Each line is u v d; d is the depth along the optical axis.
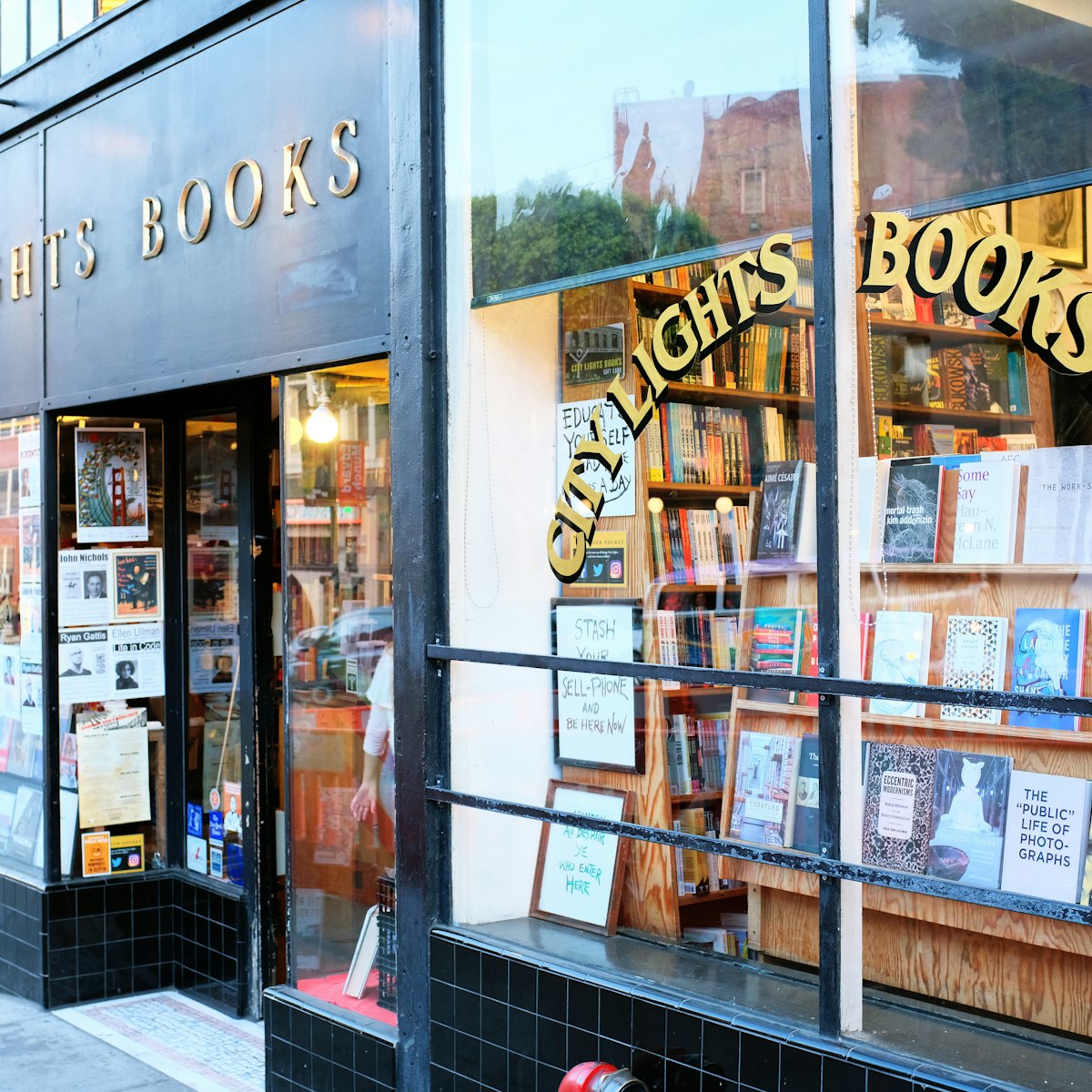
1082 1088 2.83
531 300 4.27
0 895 6.32
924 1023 3.24
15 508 6.43
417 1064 4.22
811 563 3.71
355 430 4.67
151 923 6.15
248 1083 5.00
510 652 3.97
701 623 3.98
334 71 4.62
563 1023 3.71
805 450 3.68
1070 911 2.61
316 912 4.77
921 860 3.42
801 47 3.40
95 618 6.16
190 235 5.29
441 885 4.23
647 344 4.04
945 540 3.57
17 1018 5.79
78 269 5.96
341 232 4.60
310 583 4.82
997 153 3.09
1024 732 3.30
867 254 3.33
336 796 4.71
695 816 3.92
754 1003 3.39
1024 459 3.46
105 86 5.79
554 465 4.28
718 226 3.65
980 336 3.85
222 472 5.95
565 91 4.04
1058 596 3.35
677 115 3.74
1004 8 3.06
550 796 4.25
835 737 3.16
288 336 4.82
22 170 6.39
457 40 4.31
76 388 5.98
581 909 4.14
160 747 6.27
